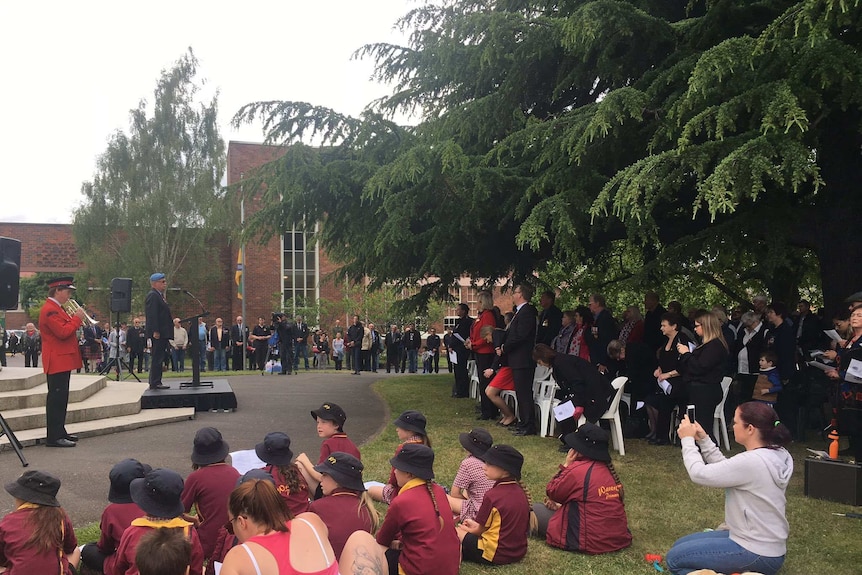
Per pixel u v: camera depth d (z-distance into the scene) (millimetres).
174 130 34000
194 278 34000
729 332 9695
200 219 33375
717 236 8570
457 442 8562
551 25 8383
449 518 4109
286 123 10273
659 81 7500
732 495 4195
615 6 7527
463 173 8750
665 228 10508
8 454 7660
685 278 14414
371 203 10125
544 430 8883
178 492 3580
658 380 8234
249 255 34531
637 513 5809
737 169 5863
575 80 8969
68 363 8203
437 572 3916
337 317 32875
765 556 4051
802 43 6098
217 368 22594
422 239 10578
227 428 9633
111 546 4031
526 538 4789
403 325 28906
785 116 5828
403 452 4125
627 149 8516
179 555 2852
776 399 8289
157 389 11359
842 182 8859
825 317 9547
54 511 3748
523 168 9656
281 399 12977
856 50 6637
